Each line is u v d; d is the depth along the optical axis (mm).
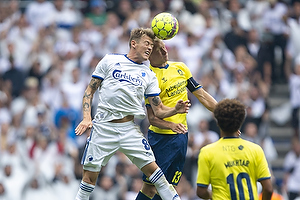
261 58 51312
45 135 42500
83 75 47594
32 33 53875
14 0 59344
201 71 47688
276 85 52125
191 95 44281
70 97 45406
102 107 19688
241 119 19078
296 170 43031
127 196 38625
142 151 19719
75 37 51281
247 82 48438
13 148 41781
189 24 51344
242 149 18875
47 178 40938
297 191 42625
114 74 19578
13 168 41188
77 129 19250
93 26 52812
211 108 21438
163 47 20750
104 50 49000
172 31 19953
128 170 39625
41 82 49531
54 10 54812
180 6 53594
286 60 52219
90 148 19812
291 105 48250
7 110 48031
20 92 49688
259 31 53094
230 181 18625
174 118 20906
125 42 49656
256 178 18922
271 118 50812
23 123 44719
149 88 20031
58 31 53125
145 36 19734
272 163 46906
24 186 40656
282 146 48875
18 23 53969
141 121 42219
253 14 54719
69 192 40531
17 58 51812
